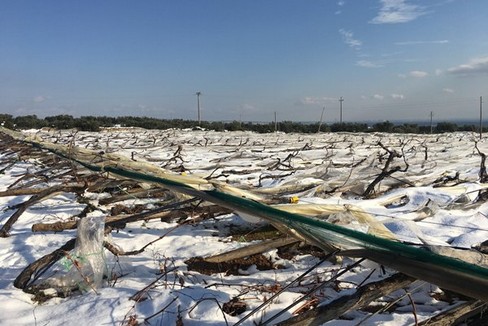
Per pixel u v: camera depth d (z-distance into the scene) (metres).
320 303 3.67
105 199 7.36
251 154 17.69
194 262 4.77
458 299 3.67
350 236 2.90
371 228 3.95
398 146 21.56
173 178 5.44
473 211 6.56
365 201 6.71
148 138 27.75
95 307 3.69
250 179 10.48
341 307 2.77
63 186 6.96
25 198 8.45
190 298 3.75
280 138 30.62
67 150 9.43
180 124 50.28
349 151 18.44
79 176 8.71
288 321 2.79
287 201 5.58
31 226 6.41
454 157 14.89
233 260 4.77
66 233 5.97
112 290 3.99
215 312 3.53
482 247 3.77
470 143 23.52
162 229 6.07
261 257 4.85
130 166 7.58
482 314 3.06
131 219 4.62
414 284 3.70
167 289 3.98
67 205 7.62
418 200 7.15
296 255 4.94
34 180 9.56
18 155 14.24
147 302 3.74
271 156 16.80
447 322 3.03
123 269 4.57
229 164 13.93
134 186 7.82
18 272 4.62
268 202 5.41
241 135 34.34
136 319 3.49
